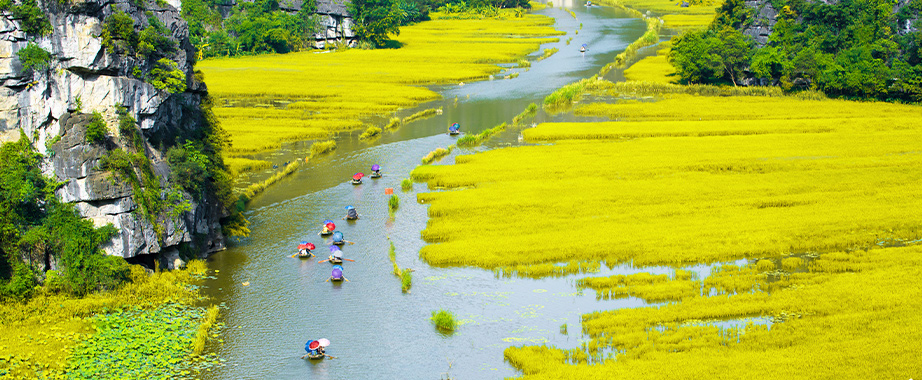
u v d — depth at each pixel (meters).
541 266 59.84
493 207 74.75
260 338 48.84
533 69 182.88
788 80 142.62
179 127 62.59
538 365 44.28
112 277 52.16
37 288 50.56
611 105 130.50
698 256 61.28
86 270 51.34
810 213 71.44
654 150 96.88
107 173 51.56
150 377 43.12
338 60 197.62
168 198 56.38
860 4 149.62
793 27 156.50
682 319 50.53
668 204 75.38
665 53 195.50
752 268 59.47
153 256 56.81
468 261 61.34
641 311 51.56
